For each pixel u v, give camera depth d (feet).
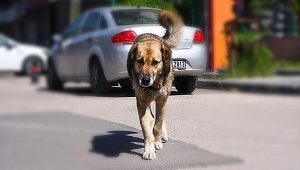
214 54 47.06
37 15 90.38
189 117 25.58
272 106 28.86
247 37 41.55
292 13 47.50
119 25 30.71
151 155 18.34
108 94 31.96
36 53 60.39
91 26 33.45
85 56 32.91
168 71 18.39
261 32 45.32
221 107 28.30
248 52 41.22
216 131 22.72
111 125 24.32
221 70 43.11
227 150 19.63
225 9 47.52
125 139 21.45
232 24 42.86
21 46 60.23
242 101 30.25
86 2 66.90
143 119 18.56
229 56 42.14
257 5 46.32
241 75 40.16
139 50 17.98
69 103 31.04
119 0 50.16
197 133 22.36
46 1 84.79
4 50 59.16
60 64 37.47
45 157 18.95
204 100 30.58
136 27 29.43
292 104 29.43
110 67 29.86
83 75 33.81
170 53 18.26
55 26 82.74
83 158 18.67
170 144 20.44
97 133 22.71
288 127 23.29
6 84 47.26
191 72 29.91
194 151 19.43
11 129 24.11
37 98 34.58
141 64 17.83
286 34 46.42
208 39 47.52
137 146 20.29
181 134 22.18
